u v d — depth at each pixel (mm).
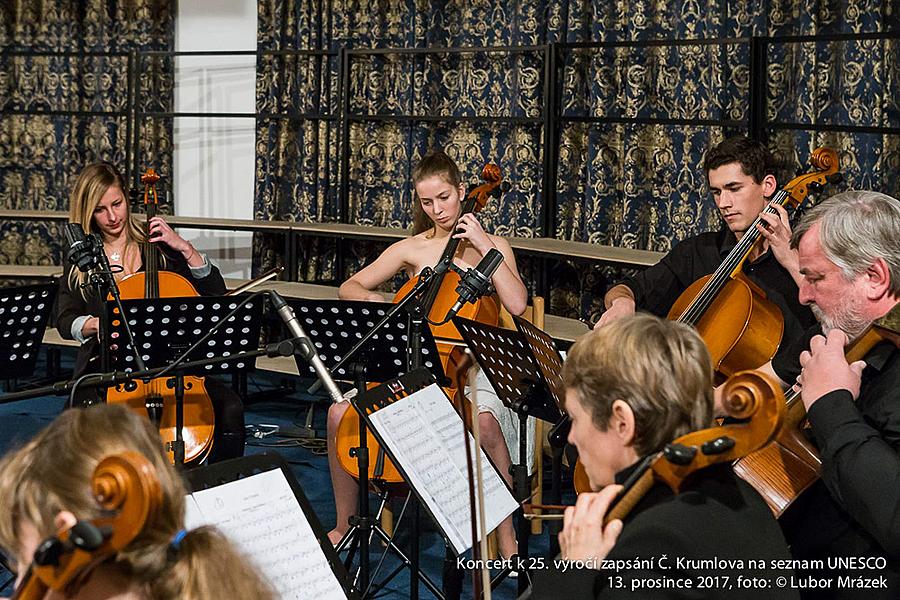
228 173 6406
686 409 1423
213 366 3156
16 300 3172
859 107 4277
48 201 6520
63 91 6391
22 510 1097
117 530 983
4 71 6426
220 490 1863
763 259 3168
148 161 6309
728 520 1422
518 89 5242
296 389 5402
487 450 3217
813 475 1946
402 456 2291
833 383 1788
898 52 4203
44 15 6348
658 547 1380
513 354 2590
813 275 1915
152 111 6281
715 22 4641
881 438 1754
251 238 6445
